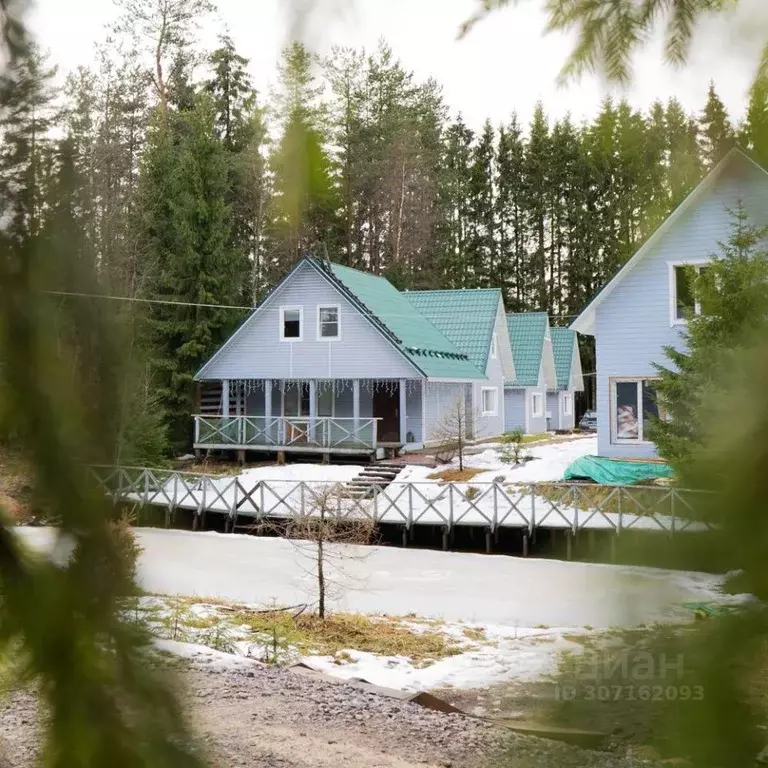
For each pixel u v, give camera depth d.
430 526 16.83
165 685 0.69
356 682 7.35
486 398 30.25
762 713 0.47
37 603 0.66
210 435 25.30
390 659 8.67
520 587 12.70
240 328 26.05
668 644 0.49
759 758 0.46
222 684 6.74
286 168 0.75
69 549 0.68
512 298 37.06
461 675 7.87
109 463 0.69
